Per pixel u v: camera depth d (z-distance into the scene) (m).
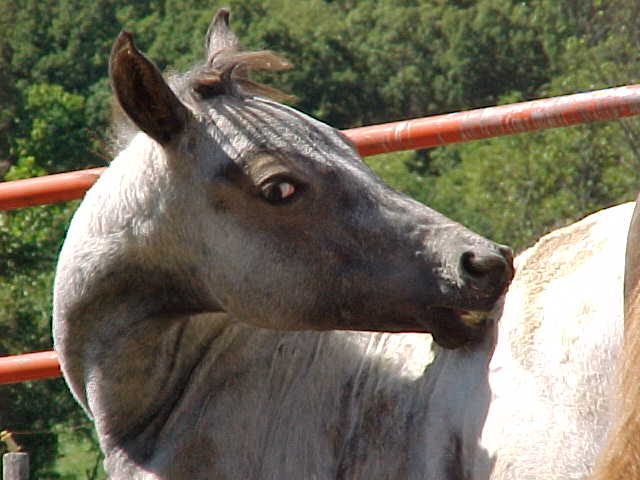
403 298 6.65
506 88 75.25
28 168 44.53
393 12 78.44
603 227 6.73
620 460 3.82
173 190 7.07
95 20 66.88
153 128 7.02
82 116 49.72
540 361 6.39
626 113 8.15
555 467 6.11
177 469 7.12
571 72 51.03
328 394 7.05
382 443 6.75
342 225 6.80
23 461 9.12
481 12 75.81
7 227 33.97
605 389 6.18
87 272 7.21
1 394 27.03
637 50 49.50
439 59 77.00
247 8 75.06
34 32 66.44
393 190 6.95
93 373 7.30
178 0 68.50
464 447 6.45
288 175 6.82
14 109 51.81
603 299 6.32
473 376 6.58
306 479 6.90
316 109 75.19
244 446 7.09
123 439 7.33
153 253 7.15
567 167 43.16
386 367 6.97
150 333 7.23
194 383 7.30
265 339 7.27
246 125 7.00
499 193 44.84
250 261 6.93
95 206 7.35
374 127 8.76
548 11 63.97
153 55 64.44
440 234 6.61
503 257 6.34
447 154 60.19
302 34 75.06
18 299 32.44
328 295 6.83
